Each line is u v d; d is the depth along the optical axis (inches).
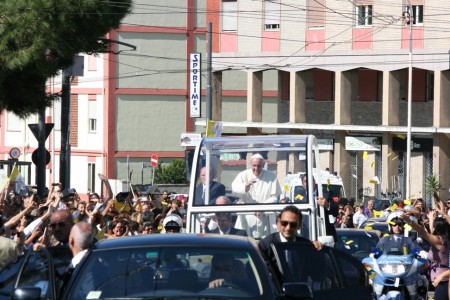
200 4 4795.8
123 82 4736.7
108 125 4712.1
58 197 1339.8
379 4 3944.4
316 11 4072.3
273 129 4407.0
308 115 4416.8
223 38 4261.8
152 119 4766.2
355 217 2456.9
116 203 1453.0
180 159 4591.5
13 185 1514.5
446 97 3905.0
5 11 1622.8
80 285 679.1
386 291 1342.3
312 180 1241.4
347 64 4023.1
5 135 5049.2
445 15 3836.1
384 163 4035.4
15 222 1088.2
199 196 1251.8
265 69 4183.1
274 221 1223.5
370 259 1360.7
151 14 4722.0
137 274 683.4
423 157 4077.3
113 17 1806.1
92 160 4790.8
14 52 1619.1
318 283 872.3
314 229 1218.0
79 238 801.6
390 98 3959.2
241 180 1259.8
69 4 1651.1
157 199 2242.9
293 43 4121.6
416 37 3897.6
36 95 1754.4
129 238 740.7
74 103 4845.0
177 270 685.9
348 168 4121.6
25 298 664.4
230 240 726.5
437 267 1200.8
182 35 4763.8
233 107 4817.9
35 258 753.0
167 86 4768.7
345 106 4062.5
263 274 687.1
